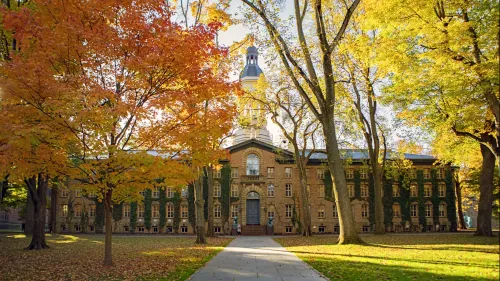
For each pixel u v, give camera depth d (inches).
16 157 523.5
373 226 2313.0
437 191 2364.7
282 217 2295.8
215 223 2277.3
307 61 1007.0
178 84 610.9
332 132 1028.5
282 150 2043.6
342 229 1021.2
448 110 916.0
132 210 2311.8
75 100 492.4
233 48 1028.5
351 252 839.7
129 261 749.9
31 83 494.9
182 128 611.2
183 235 2068.2
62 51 546.9
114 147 532.4
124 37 574.2
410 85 902.4
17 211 3152.1
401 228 2317.9
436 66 834.8
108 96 518.3
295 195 2315.5
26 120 524.4
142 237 1822.1
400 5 844.0
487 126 991.6
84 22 567.2
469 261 648.4
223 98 653.3
